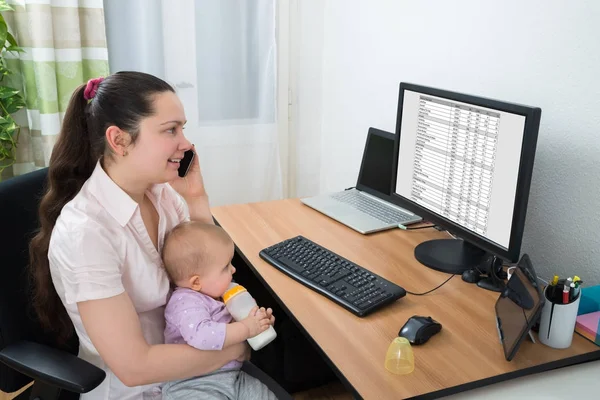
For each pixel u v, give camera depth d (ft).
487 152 4.74
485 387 3.84
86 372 3.72
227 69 8.84
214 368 4.15
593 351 4.09
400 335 4.16
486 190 4.81
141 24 8.27
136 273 4.12
